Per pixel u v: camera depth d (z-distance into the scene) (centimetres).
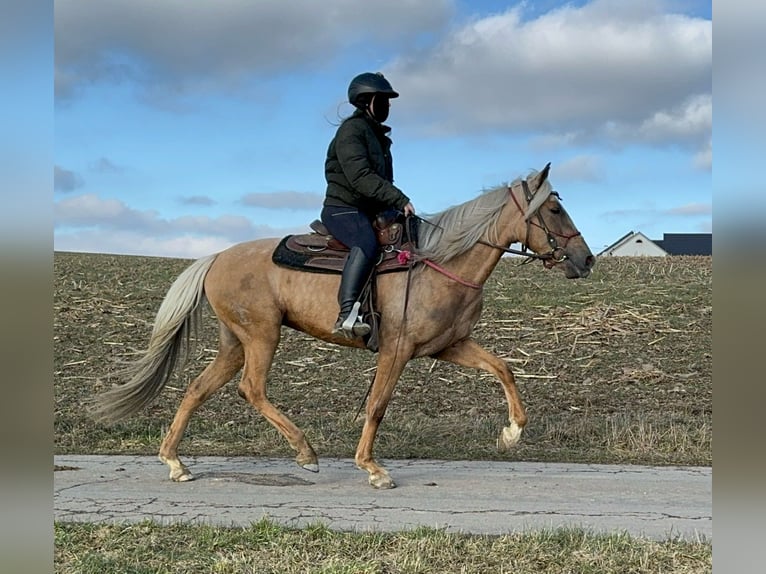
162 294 2148
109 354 1471
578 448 844
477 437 892
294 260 686
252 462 775
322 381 1262
